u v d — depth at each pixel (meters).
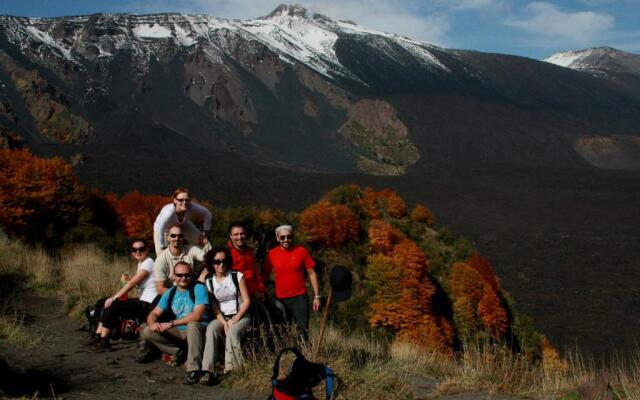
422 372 7.48
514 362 6.95
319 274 46.00
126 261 14.77
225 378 6.52
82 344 7.78
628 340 69.62
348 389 5.95
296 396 4.41
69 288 11.05
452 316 42.00
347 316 34.84
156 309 7.04
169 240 7.57
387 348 9.14
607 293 96.69
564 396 6.17
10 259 12.66
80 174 199.12
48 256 14.85
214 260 6.93
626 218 180.75
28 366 6.54
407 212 69.00
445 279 44.94
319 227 48.47
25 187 28.23
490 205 193.88
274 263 7.55
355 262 48.19
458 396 6.23
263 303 7.37
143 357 7.22
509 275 108.06
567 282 104.06
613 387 6.25
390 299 36.12
